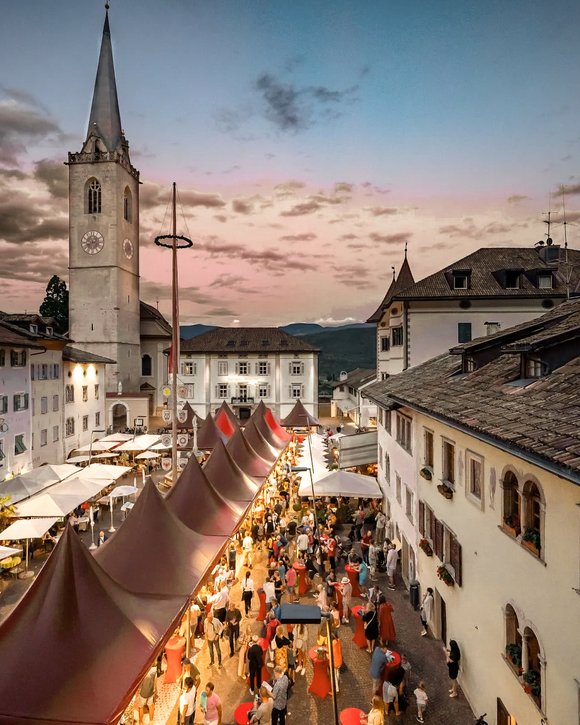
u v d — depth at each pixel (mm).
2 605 17828
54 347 42812
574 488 7367
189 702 11180
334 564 19875
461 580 12594
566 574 7551
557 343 10742
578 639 7207
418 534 17344
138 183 76500
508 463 9742
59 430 43781
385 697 11648
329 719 11828
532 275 36531
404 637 15250
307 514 25172
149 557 13680
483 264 38750
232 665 14133
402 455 20344
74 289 68562
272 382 67000
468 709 11883
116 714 8445
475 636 11578
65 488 24469
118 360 68500
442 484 13898
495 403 10680
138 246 76312
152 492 15156
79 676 8875
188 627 14555
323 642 13305
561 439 7203
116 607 10383
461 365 15750
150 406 76812
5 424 32938
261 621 16391
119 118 73312
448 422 11398
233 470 23281
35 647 9125
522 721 9023
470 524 11984
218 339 69062
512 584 9539
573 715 7309
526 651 9070
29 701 8406
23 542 22969
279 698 11094
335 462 34312
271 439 37250
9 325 36438
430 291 36656
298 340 68562
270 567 18719
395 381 23672
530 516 9086
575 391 8875
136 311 75125
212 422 38000
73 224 68625
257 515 25047
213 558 15289
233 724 11578
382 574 20406
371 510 26500
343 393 79375
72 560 10273
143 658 9742
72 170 68562
